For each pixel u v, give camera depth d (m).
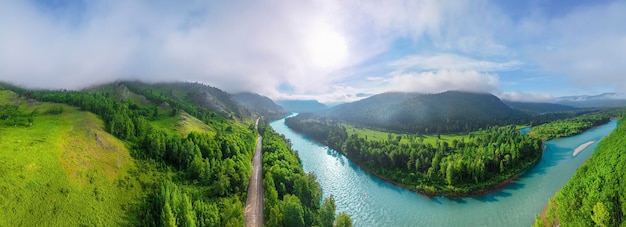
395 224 117.75
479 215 122.62
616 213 88.06
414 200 139.88
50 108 170.75
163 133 160.75
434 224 117.25
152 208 101.75
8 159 96.00
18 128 126.25
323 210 101.25
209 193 119.69
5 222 78.44
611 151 125.31
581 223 89.75
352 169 191.50
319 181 167.75
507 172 161.12
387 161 178.38
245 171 135.62
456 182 147.00
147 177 119.44
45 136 118.00
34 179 93.00
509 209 125.88
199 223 94.81
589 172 118.06
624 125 160.00
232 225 90.62
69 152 111.31
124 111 175.50
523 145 190.38
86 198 96.19
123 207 100.56
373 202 138.38
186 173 130.75
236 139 187.62
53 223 84.06
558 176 161.88
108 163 116.25
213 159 141.88
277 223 92.88
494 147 189.62
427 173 158.50
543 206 126.62
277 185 127.25
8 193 84.75
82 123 138.38
